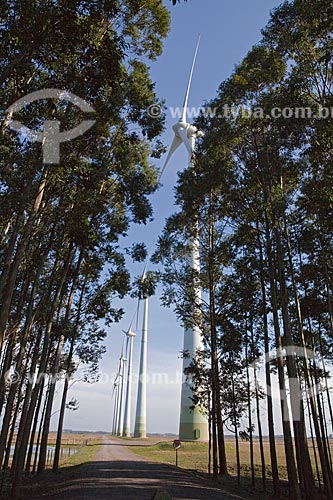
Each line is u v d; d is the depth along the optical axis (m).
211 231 26.25
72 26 8.78
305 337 20.41
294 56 15.99
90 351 24.72
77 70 10.30
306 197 16.17
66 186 14.62
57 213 14.69
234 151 19.72
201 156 22.06
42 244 16.66
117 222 18.53
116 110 13.14
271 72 17.34
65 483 18.16
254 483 21.58
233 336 22.61
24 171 12.51
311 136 14.46
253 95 18.28
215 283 25.62
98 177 15.23
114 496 14.40
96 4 8.86
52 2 8.82
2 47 8.88
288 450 15.81
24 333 15.52
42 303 19.02
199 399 24.81
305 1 13.73
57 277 20.91
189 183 21.67
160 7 13.92
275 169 17.36
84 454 39.72
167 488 16.92
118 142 16.50
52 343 23.91
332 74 14.29
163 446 53.44
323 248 16.34
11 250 12.03
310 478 15.31
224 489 18.36
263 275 20.31
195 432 45.62
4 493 16.06
